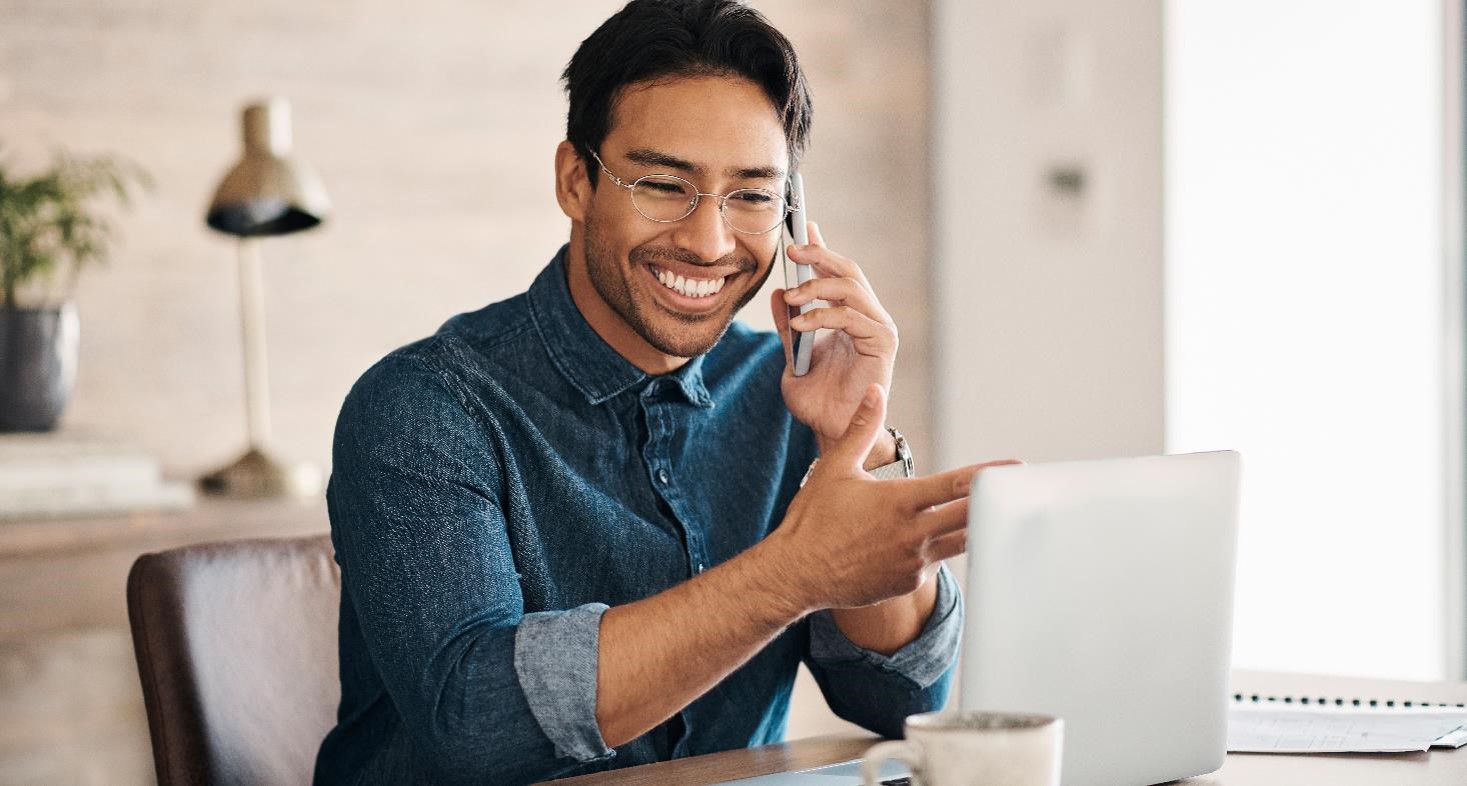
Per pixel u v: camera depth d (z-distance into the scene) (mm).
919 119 3559
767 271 1302
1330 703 1289
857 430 1036
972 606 867
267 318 2756
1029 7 3350
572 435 1328
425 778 1245
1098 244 3230
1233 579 989
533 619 1071
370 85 2852
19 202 2236
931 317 3590
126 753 2539
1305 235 3164
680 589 1054
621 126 1244
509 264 3023
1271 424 3160
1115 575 917
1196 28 3107
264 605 1365
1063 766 912
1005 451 3430
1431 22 3051
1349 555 3148
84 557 2016
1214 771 1031
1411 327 3090
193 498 2240
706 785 1053
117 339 2602
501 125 3006
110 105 2578
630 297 1271
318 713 1368
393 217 2887
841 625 1322
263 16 2727
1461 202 3037
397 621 1127
